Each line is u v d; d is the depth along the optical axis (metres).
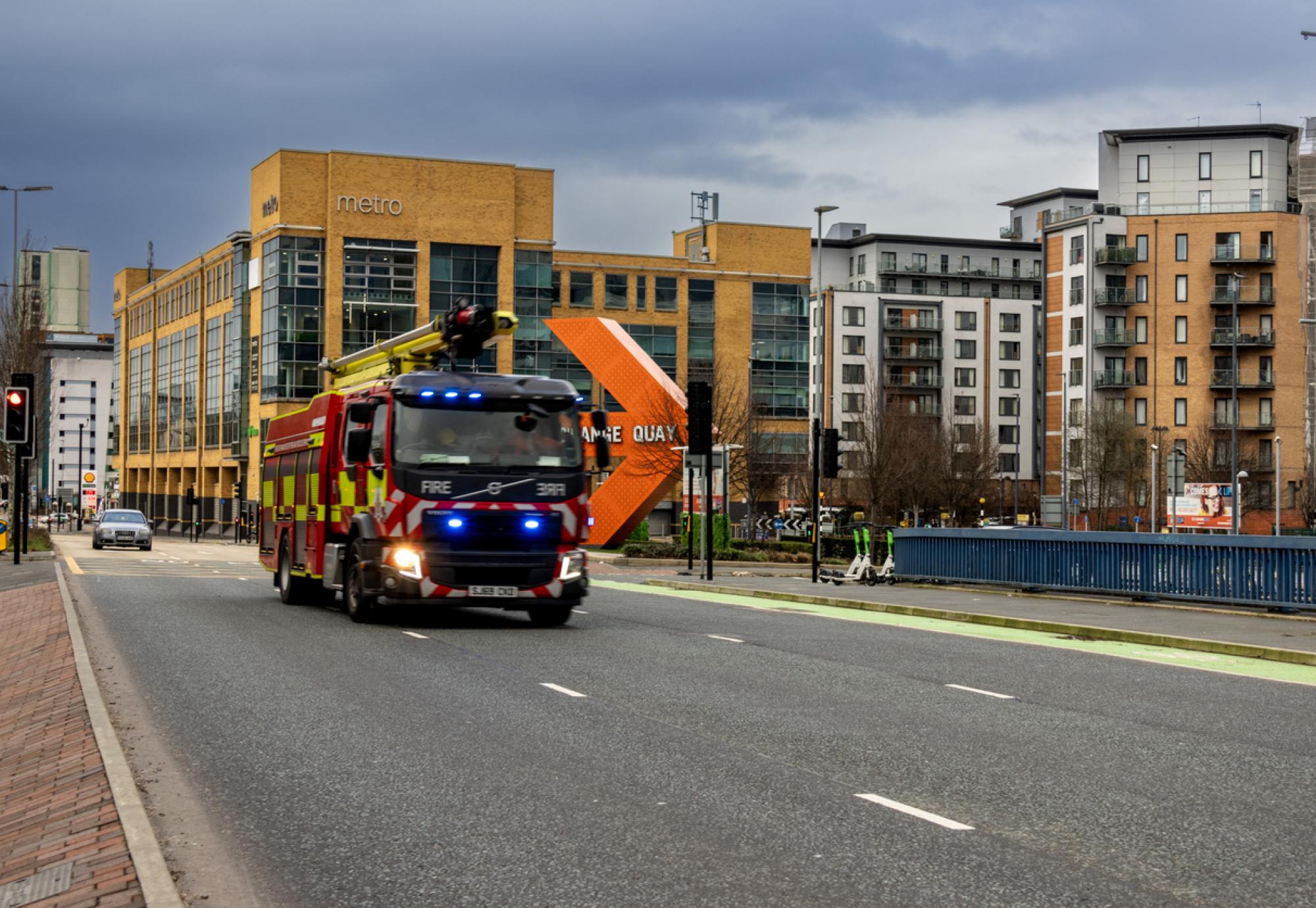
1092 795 8.00
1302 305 104.25
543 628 19.22
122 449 124.00
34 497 90.81
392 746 9.58
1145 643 17.88
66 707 10.74
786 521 83.81
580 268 93.12
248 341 88.50
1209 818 7.43
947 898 5.86
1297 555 20.61
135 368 120.44
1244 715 11.34
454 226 83.12
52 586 26.27
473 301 83.50
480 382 18.94
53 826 7.00
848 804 7.73
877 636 18.41
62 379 174.12
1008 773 8.65
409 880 6.20
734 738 9.88
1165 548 23.19
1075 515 96.00
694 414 32.78
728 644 16.88
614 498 56.50
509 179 84.44
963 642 17.72
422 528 18.25
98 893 5.70
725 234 96.38
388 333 81.50
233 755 9.28
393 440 18.36
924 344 132.12
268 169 82.94
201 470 99.06
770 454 74.06
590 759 9.09
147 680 13.12
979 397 132.88
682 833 7.04
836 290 131.00
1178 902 5.82
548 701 11.76
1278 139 109.56
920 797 7.91
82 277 176.12
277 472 24.95
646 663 14.71
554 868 6.37
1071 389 107.69
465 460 18.45
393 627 19.02
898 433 95.38
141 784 8.34
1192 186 110.12
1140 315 106.00
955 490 97.00
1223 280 104.69
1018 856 6.58
